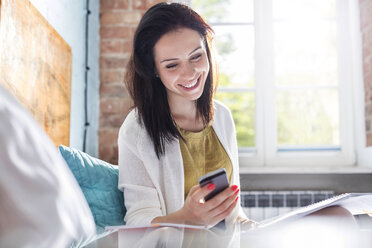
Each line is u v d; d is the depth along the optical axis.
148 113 1.21
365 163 2.44
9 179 0.27
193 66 1.14
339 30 2.61
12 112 0.29
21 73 1.12
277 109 2.69
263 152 2.54
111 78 2.36
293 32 2.70
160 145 1.19
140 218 1.01
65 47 1.62
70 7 1.80
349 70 2.57
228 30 2.69
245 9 2.68
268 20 2.62
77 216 0.31
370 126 2.40
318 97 2.66
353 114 2.56
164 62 1.14
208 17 2.71
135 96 1.24
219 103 1.44
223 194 0.85
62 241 0.28
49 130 1.39
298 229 0.64
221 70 2.71
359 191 2.36
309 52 2.70
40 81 1.29
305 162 2.53
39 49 1.28
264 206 2.28
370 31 2.38
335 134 2.64
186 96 1.18
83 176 1.21
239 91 2.59
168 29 1.13
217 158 1.30
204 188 0.83
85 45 2.08
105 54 2.37
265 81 2.58
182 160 1.22
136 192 1.13
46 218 0.28
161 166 1.20
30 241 0.27
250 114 3.18
